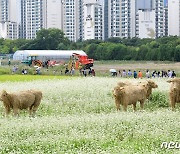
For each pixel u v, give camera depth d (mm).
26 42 160625
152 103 36250
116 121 26125
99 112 33031
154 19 197875
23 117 28828
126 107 31812
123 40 164500
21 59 116500
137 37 180250
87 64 95938
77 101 36312
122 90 31594
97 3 195125
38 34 155375
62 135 23031
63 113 32156
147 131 23938
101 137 22547
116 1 199000
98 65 111438
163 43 141625
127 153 19219
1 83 47875
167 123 25719
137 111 31484
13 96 30000
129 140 22344
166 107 35156
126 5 198750
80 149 20234
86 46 146125
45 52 115688
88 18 194875
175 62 120062
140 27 197625
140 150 19984
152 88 37250
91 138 22344
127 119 26656
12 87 42688
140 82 35969
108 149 19984
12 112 31766
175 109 32594
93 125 25219
